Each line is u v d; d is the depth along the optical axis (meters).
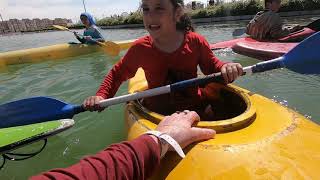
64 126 2.01
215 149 1.48
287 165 1.40
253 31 5.83
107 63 5.96
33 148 2.77
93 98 2.15
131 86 2.87
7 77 5.34
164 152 1.20
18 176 2.38
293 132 1.61
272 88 3.55
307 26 5.78
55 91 4.23
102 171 0.94
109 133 2.89
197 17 15.53
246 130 1.64
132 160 1.02
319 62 2.30
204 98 2.53
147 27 2.19
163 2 2.10
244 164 1.40
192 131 1.47
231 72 2.02
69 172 0.90
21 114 2.32
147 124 1.84
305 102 3.10
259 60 4.99
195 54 2.27
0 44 12.09
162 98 2.32
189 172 1.42
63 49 6.71
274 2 5.64
